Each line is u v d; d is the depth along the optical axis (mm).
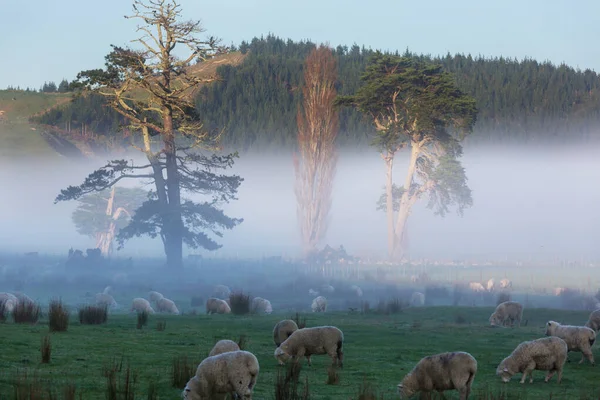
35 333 34219
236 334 38188
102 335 35125
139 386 23422
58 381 23312
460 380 22125
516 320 45469
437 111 119188
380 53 127188
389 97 123438
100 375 24688
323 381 25625
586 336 30141
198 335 37000
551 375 26656
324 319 48938
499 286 81500
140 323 41062
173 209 104062
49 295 72000
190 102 106375
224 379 20484
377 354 32031
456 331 41281
